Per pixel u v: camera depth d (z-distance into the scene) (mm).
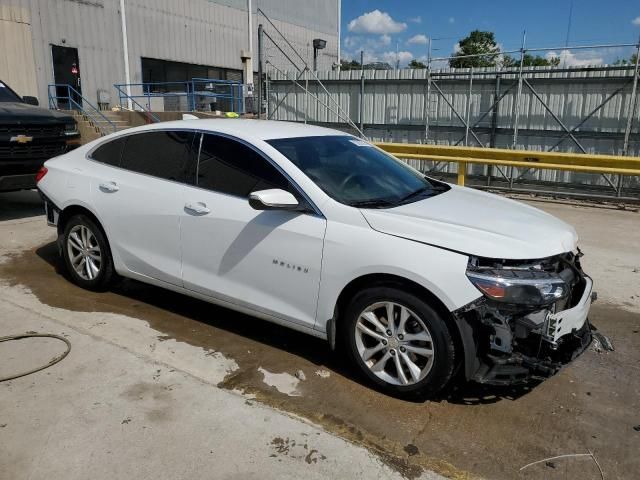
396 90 13742
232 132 4070
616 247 7008
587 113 11672
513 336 3119
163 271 4340
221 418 3076
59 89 17469
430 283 3104
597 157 9516
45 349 3812
